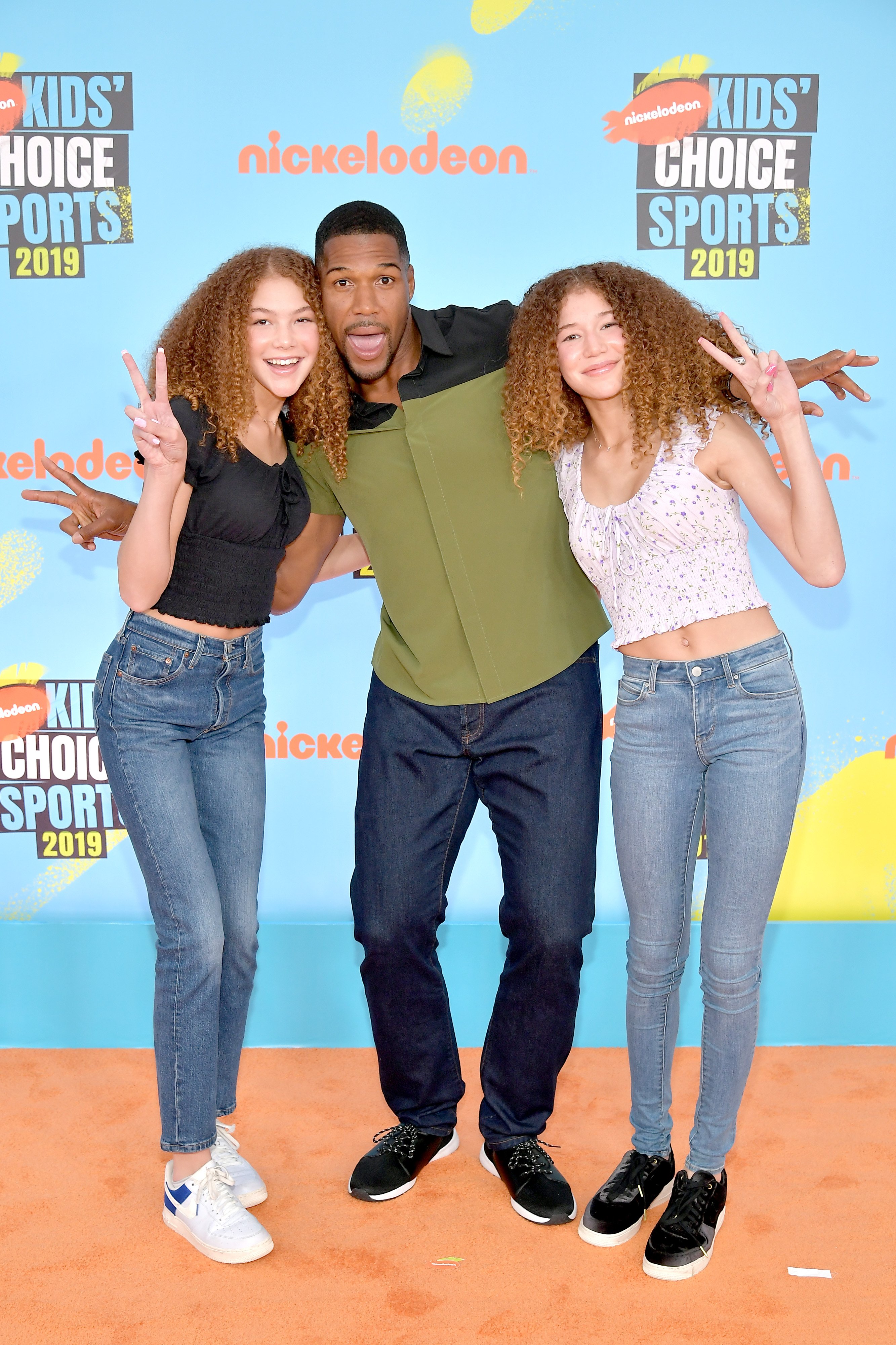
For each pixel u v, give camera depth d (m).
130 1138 2.14
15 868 2.79
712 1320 1.58
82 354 2.66
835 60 2.58
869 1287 1.65
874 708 2.78
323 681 2.77
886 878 2.82
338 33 2.56
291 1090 2.37
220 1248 1.72
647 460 1.66
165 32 2.54
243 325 1.69
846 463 2.71
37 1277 1.69
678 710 1.63
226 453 1.69
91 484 2.70
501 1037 1.90
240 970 1.88
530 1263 1.72
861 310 2.66
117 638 1.77
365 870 1.90
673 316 1.66
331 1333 1.56
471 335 1.92
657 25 2.56
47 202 2.60
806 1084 2.35
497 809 1.90
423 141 2.60
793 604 2.76
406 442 1.86
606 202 2.62
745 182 2.62
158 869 1.70
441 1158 2.07
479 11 2.56
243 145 2.59
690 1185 1.72
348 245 1.76
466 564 1.84
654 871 1.67
